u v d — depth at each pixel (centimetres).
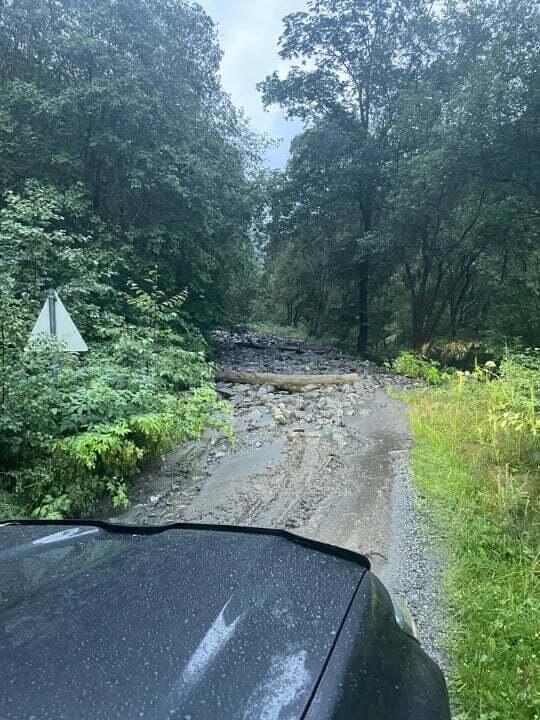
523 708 229
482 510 444
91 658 131
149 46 1471
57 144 1354
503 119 1473
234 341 2595
